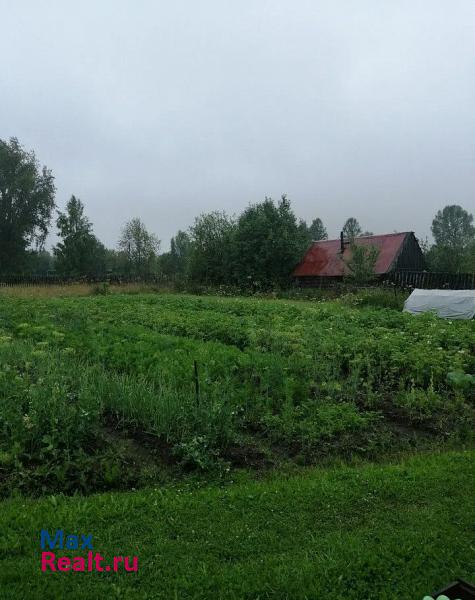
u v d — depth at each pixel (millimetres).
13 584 3121
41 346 9086
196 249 40500
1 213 54438
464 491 4445
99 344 9398
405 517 3990
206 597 3059
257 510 4066
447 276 26125
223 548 3543
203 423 5312
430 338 10164
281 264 37312
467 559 3473
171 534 3719
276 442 5633
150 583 3178
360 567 3359
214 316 14500
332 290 28359
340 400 6836
